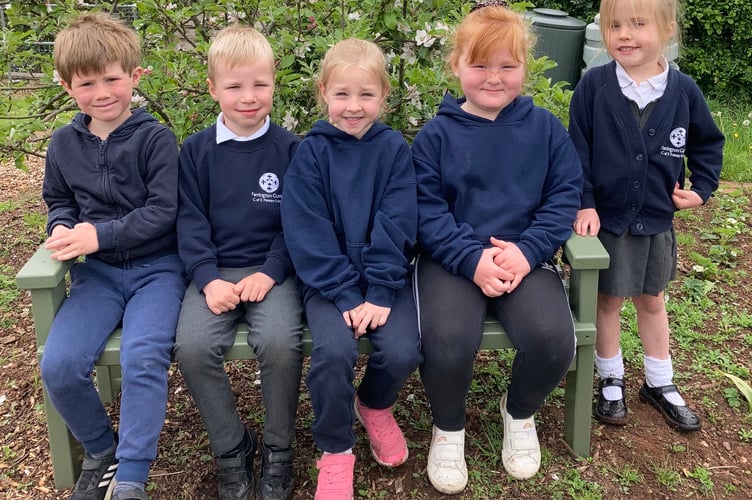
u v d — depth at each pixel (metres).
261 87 2.28
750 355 3.04
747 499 2.24
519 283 2.24
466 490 2.27
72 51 2.20
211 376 2.13
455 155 2.34
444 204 2.34
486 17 2.27
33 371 2.95
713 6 7.48
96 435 2.16
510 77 2.26
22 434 2.57
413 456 2.42
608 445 2.47
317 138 2.30
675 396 2.60
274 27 3.25
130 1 3.47
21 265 3.96
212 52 2.26
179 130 3.04
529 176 2.34
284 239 2.33
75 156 2.34
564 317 2.16
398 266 2.21
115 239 2.25
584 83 2.44
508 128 2.34
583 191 2.44
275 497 2.17
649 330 2.61
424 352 2.16
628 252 2.43
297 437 2.52
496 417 2.61
